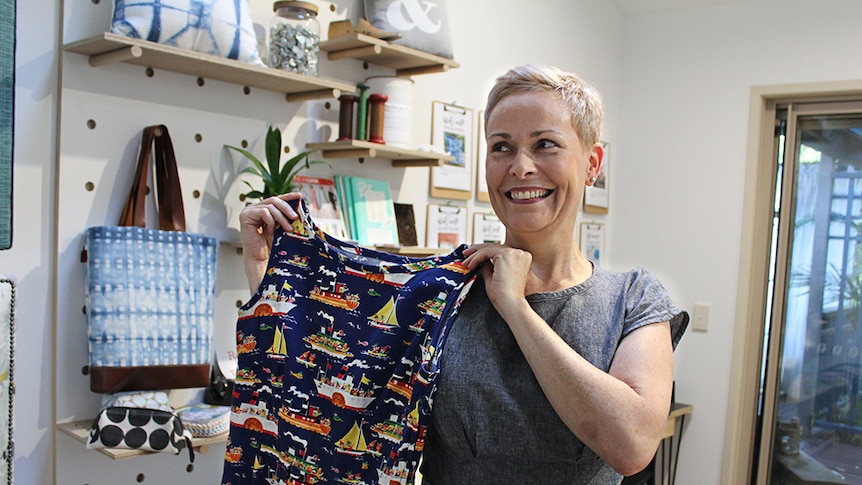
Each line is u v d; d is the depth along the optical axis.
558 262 1.21
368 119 2.33
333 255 1.36
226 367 2.06
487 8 2.95
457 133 2.83
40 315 1.75
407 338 1.27
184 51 1.73
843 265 3.27
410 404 1.16
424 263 1.30
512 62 3.09
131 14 1.68
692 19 3.48
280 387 1.34
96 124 1.81
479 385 1.13
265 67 1.91
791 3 3.21
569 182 1.14
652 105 3.62
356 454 1.27
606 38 3.61
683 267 3.52
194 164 2.01
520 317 1.09
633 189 3.69
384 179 2.54
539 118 1.12
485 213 3.00
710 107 3.44
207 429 1.84
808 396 3.36
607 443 1.03
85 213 1.80
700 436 3.44
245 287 2.13
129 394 1.76
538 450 1.12
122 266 1.76
